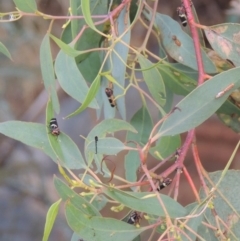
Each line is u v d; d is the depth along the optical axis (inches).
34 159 67.5
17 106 72.1
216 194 32.0
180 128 29.9
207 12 61.1
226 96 29.7
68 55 30.4
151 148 33.7
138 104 61.1
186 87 35.1
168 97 36.9
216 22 61.0
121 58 31.1
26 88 70.7
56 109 30.5
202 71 31.0
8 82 69.5
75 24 32.2
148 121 35.2
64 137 30.3
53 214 28.1
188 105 29.9
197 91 29.9
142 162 29.0
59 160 29.5
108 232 29.3
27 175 65.8
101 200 31.6
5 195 65.1
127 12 32.3
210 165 67.4
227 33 33.3
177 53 34.2
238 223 31.6
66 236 61.6
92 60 35.7
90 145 29.9
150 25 33.2
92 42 35.2
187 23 33.5
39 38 61.6
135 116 35.4
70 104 71.9
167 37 34.5
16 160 68.0
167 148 33.7
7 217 64.4
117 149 29.7
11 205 64.8
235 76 29.5
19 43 61.4
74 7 32.0
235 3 49.3
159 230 31.6
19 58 62.2
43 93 71.1
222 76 29.6
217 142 68.0
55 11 61.6
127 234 29.4
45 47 30.9
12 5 58.2
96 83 29.6
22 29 60.9
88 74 35.9
